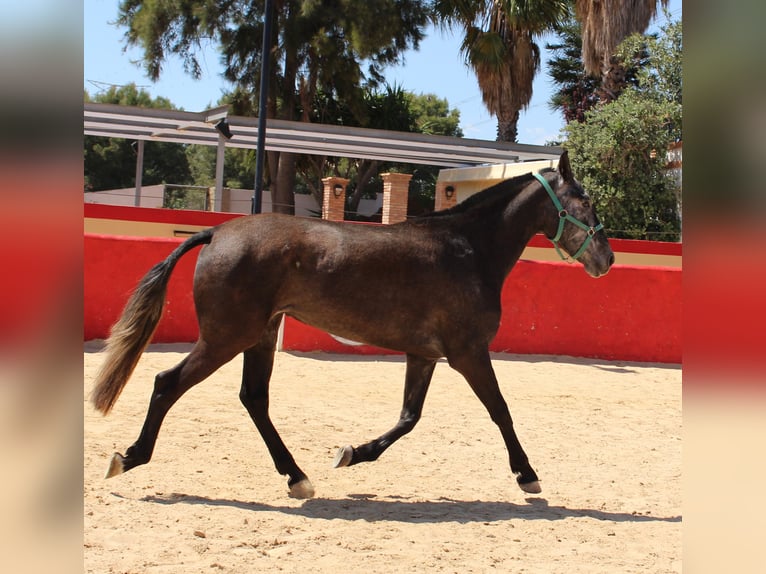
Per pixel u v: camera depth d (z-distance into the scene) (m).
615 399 10.09
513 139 24.20
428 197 39.84
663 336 13.42
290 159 28.73
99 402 5.01
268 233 5.23
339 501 5.28
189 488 5.32
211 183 49.81
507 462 6.63
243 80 30.06
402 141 20.52
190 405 7.98
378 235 5.41
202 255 5.23
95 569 3.68
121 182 47.59
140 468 5.69
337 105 32.22
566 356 13.18
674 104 20.23
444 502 5.41
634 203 20.33
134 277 11.55
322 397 8.97
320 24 27.91
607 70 22.39
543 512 5.28
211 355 5.14
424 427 7.79
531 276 13.05
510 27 23.25
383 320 5.35
